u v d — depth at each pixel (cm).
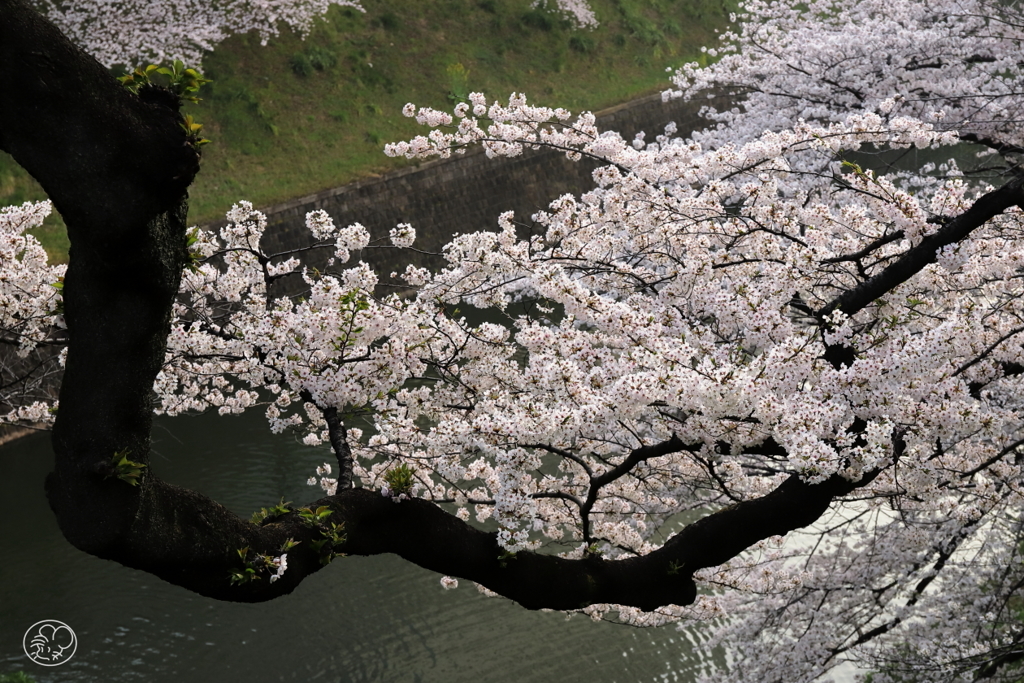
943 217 483
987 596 816
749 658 824
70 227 271
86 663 1136
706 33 2988
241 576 331
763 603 827
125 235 262
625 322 447
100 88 252
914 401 425
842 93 1077
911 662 778
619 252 564
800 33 1145
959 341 416
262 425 1586
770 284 465
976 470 505
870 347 447
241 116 2164
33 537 1367
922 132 614
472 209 2148
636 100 2555
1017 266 523
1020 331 502
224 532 335
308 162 2127
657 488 688
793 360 394
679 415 461
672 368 406
